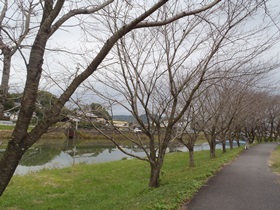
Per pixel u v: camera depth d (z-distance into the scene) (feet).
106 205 31.27
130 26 13.26
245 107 69.15
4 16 14.73
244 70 48.03
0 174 11.42
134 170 60.18
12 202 35.86
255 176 38.01
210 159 65.41
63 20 13.26
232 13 25.40
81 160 91.76
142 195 30.83
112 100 31.81
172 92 31.37
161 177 46.73
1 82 14.44
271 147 105.91
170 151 111.14
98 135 150.92
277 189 29.91
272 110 157.17
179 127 41.29
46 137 132.26
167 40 30.14
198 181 32.73
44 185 47.26
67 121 18.60
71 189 44.55
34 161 79.97
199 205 23.49
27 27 15.25
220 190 29.01
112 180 51.21
